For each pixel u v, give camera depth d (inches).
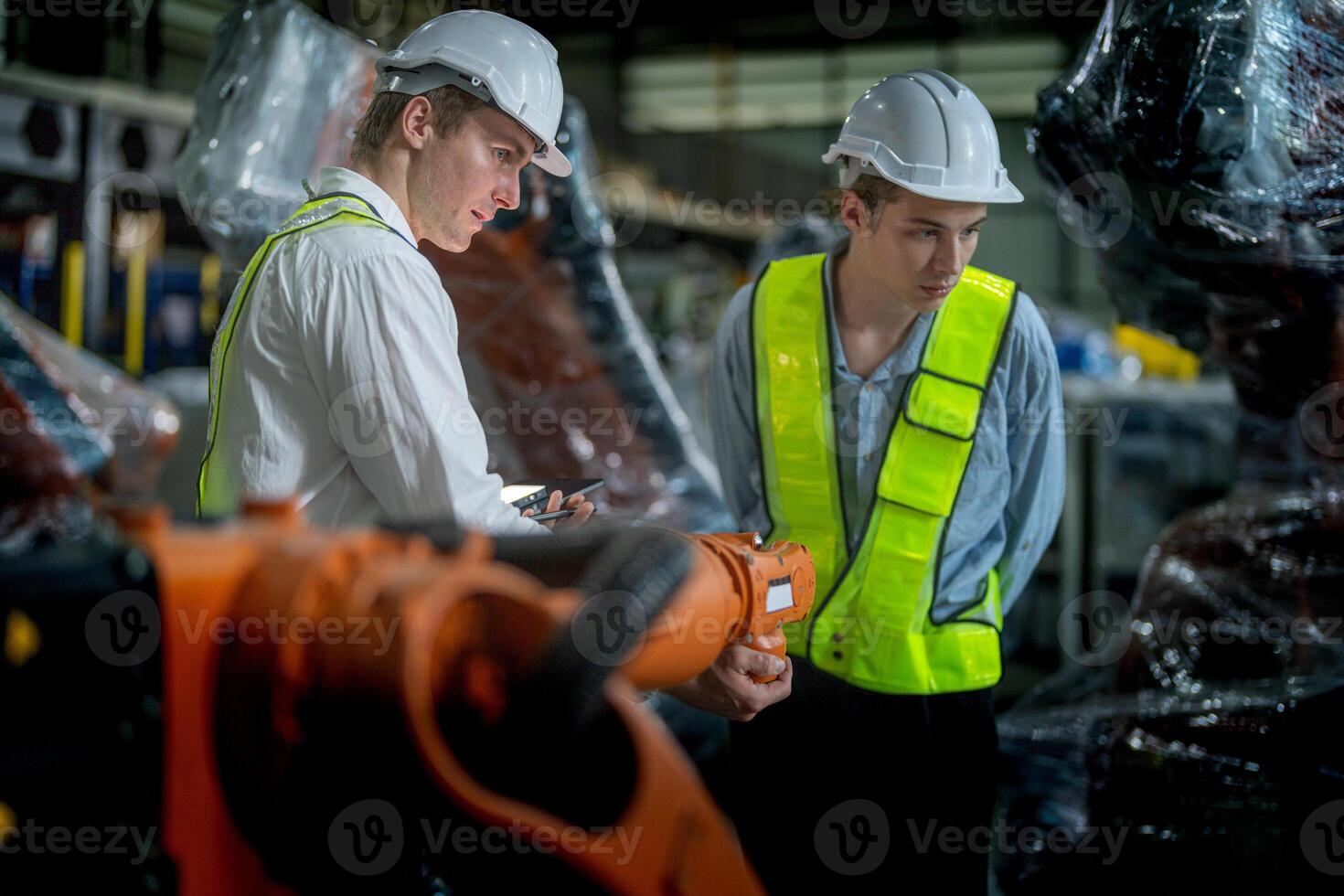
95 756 29.9
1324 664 71.1
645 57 439.5
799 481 71.6
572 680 33.1
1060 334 251.3
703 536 50.1
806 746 72.7
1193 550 79.1
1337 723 66.5
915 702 70.6
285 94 86.3
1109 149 68.2
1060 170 75.0
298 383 55.1
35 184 145.6
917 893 71.4
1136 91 65.8
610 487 103.9
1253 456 80.6
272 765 32.7
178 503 136.5
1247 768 68.7
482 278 98.6
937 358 69.2
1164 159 65.2
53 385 58.3
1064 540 180.7
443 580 32.6
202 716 32.7
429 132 59.7
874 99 67.4
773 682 53.8
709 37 407.8
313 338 53.8
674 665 41.9
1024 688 168.6
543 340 101.3
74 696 29.5
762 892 38.3
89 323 150.0
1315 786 66.4
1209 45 63.7
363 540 34.8
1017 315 69.2
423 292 54.6
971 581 72.4
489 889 35.2
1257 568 74.9
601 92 425.1
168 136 160.7
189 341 164.2
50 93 145.6
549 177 97.0
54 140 146.4
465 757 34.6
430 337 54.2
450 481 53.3
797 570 53.0
